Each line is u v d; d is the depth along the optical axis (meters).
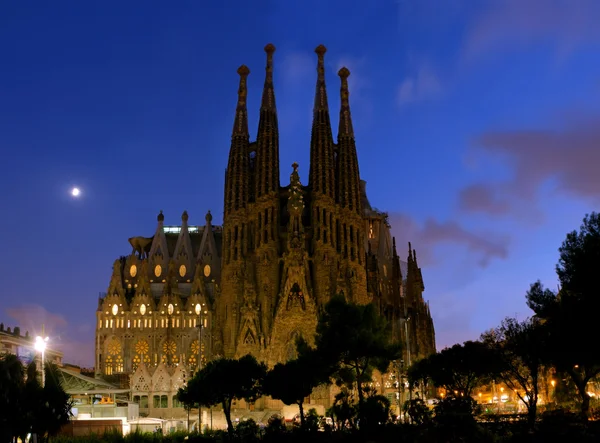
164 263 166.50
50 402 50.50
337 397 68.12
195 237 177.50
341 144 159.62
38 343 54.97
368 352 70.38
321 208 149.50
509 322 65.81
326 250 146.88
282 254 148.38
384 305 161.00
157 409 120.56
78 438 58.53
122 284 159.62
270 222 149.00
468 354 72.94
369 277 159.62
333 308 74.38
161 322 151.62
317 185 151.38
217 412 125.62
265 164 153.75
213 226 181.00
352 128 162.25
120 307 152.75
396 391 125.00
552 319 58.81
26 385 50.09
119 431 63.50
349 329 70.88
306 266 143.62
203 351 149.88
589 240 57.38
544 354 59.31
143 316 152.12
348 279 146.38
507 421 56.41
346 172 156.25
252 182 157.00
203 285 155.62
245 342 139.38
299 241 144.25
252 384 67.69
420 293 170.25
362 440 51.72
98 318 152.12
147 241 171.88
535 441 43.28
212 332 148.00
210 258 166.00
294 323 139.12
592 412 61.03
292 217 146.38
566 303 57.88
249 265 147.75
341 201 153.38
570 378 73.56
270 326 141.25
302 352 77.19
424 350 160.88
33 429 49.38
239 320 142.62
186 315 152.38
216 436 61.16
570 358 56.84
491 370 71.25
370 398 61.66
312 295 142.00
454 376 78.25
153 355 149.38
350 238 150.75
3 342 101.94
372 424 55.94
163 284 164.00
